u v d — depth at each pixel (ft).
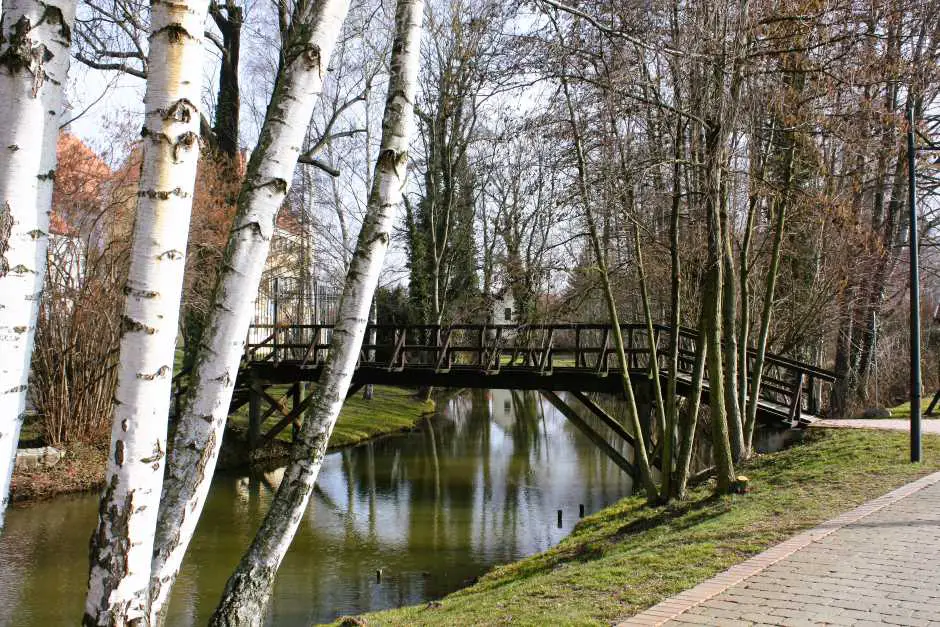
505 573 33.32
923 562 18.75
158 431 11.17
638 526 34.04
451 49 78.69
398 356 61.11
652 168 35.40
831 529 23.13
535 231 79.41
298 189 91.71
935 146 44.96
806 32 31.99
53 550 39.50
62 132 53.98
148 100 11.10
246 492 55.47
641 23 30.78
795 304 60.64
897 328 88.89
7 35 10.44
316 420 16.97
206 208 62.95
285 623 29.99
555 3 22.16
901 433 41.55
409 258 124.06
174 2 11.00
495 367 55.88
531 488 57.31
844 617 15.16
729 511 30.83
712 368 35.42
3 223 10.30
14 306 10.42
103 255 56.65
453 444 80.89
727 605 16.62
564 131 36.63
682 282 56.34
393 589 34.17
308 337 94.89
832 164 42.78
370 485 58.85
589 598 19.81
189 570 36.91
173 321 11.26
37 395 56.90
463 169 96.68
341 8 14.49
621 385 50.03
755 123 35.42
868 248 53.21
